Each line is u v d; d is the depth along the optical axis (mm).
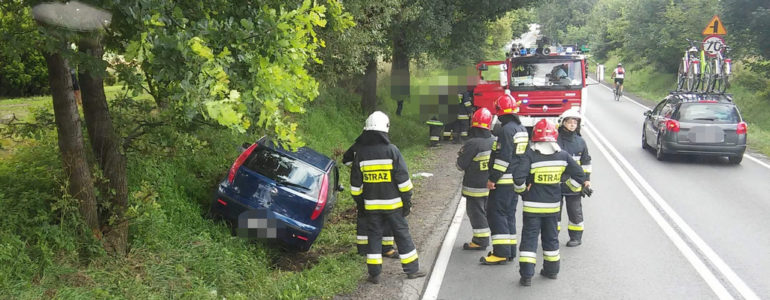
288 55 5227
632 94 39438
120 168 6812
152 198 7324
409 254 6844
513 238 7695
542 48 16859
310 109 16625
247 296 6215
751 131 22047
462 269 7332
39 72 15711
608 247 8211
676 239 8523
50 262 5574
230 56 5078
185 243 7074
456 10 20281
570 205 8234
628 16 46219
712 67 17828
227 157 10570
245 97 4992
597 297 6418
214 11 5578
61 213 6348
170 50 4387
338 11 6359
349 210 10383
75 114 6148
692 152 14727
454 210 10383
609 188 12070
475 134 7871
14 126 7539
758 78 29297
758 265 7414
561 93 16375
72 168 6199
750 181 12859
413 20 17719
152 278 6031
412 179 13250
